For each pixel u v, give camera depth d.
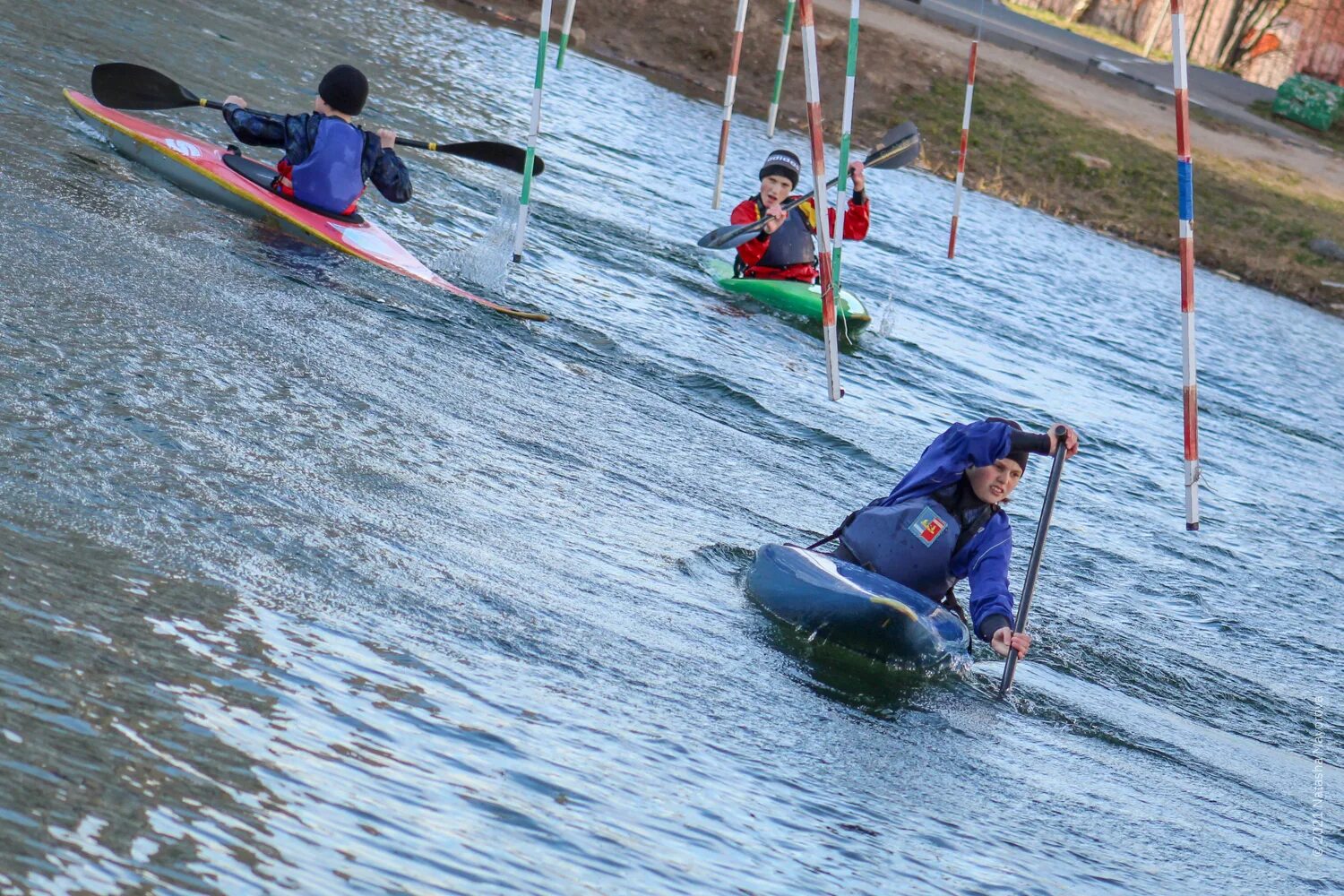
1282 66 85.19
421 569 9.34
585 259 22.33
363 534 9.55
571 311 18.92
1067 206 52.22
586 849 6.62
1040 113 57.69
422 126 27.61
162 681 6.87
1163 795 9.98
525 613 9.25
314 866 5.84
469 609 8.98
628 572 10.73
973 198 48.91
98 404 10.13
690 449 14.89
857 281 29.45
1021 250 40.78
